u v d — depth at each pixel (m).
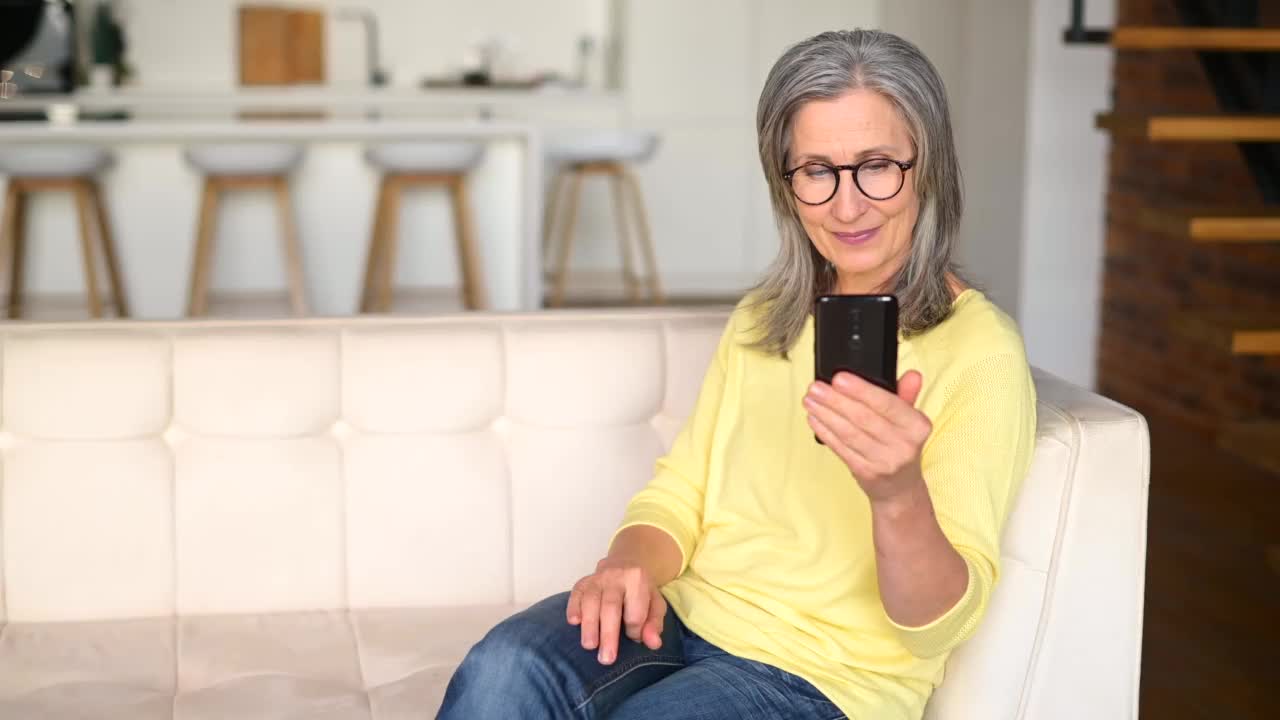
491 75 6.50
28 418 1.89
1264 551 3.43
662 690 1.33
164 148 5.15
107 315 5.28
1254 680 2.70
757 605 1.45
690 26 6.83
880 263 1.44
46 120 5.07
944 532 1.32
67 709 1.64
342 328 1.97
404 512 1.94
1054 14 4.55
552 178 6.79
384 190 5.14
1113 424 1.51
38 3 5.89
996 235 4.99
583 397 1.96
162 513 1.90
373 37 7.02
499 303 5.39
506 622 1.40
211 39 6.97
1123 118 3.32
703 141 6.93
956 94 5.50
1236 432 2.87
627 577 1.41
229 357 1.92
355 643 1.83
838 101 1.38
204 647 1.81
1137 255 4.62
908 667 1.40
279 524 1.92
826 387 1.16
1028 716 1.54
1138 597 1.53
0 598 1.88
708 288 7.05
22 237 5.16
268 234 5.27
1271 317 3.01
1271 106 3.46
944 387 1.38
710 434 1.62
